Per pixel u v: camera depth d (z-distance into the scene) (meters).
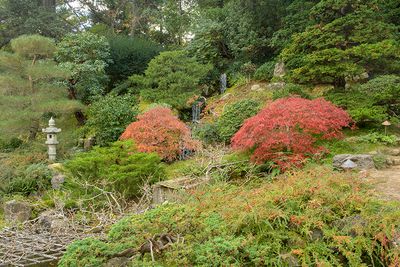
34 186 7.19
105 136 9.30
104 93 13.63
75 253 3.20
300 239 3.04
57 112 9.98
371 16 7.71
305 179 3.66
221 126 8.20
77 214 5.60
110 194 5.73
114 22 19.61
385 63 7.81
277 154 5.51
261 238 3.13
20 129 9.80
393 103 7.31
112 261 3.25
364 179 3.93
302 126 5.45
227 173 5.81
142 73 14.06
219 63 13.04
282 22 11.45
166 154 7.61
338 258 2.92
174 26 17.42
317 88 9.55
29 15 15.04
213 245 2.97
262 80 11.41
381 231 2.83
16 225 5.46
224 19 13.58
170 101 10.93
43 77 9.97
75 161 6.26
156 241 3.34
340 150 6.12
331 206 3.21
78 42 12.05
